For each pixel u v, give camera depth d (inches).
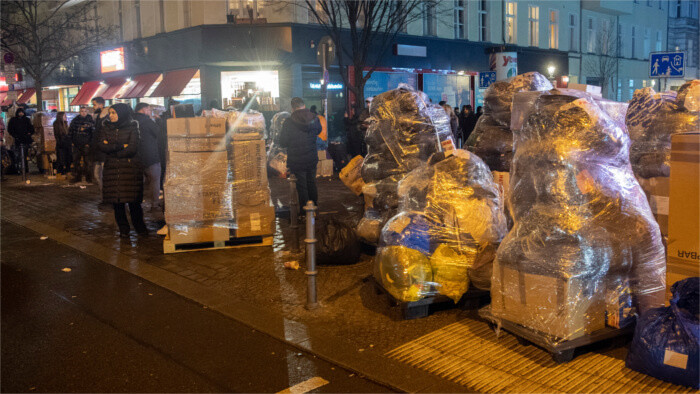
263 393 153.6
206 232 300.7
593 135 169.0
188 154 295.3
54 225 386.3
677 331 149.1
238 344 185.6
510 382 154.0
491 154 252.5
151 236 344.8
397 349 176.2
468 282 203.8
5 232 371.9
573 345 162.9
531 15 1134.4
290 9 779.4
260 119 308.0
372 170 271.1
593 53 1274.6
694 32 1583.4
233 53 780.6
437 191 205.8
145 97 859.4
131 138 327.3
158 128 425.1
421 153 260.1
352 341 183.5
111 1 988.6
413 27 924.6
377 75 876.0
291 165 370.6
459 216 201.5
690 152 156.9
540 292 167.5
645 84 1459.2
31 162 893.8
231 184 301.7
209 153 296.0
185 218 297.0
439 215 203.3
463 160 209.0
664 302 176.7
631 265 171.9
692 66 1588.3
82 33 1043.9
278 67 789.9
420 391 150.6
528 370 160.6
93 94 1009.5
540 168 172.9
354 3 699.4
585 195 168.7
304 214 377.1
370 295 225.8
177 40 831.1
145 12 906.7
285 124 368.8
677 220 160.1
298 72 787.4
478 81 1040.2
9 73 785.6
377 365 165.8
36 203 485.7
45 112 719.7
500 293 180.1
